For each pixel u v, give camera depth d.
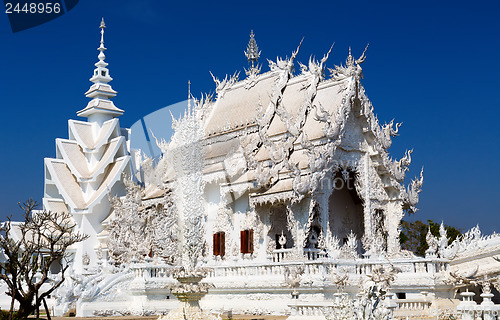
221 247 41.16
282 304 31.58
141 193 47.19
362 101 39.91
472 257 35.78
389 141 41.19
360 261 32.50
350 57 39.81
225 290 33.94
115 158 57.41
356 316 20.36
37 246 28.98
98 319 30.31
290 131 39.91
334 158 38.78
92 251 53.50
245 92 47.16
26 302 26.23
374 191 40.94
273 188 38.22
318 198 37.75
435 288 30.50
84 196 56.12
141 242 45.59
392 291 31.53
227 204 41.34
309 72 42.84
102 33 63.12
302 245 37.06
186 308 21.58
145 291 34.75
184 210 23.09
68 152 57.41
